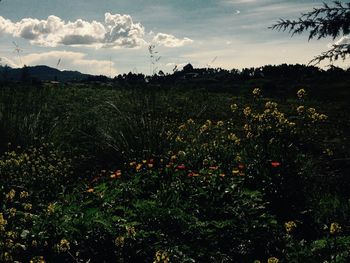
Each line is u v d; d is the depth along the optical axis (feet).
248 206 19.02
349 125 42.37
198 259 15.37
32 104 37.11
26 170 24.03
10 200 19.17
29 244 15.26
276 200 21.58
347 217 19.95
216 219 18.12
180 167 21.89
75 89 69.46
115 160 26.76
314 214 20.58
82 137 31.58
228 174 22.35
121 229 16.07
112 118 32.17
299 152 25.32
